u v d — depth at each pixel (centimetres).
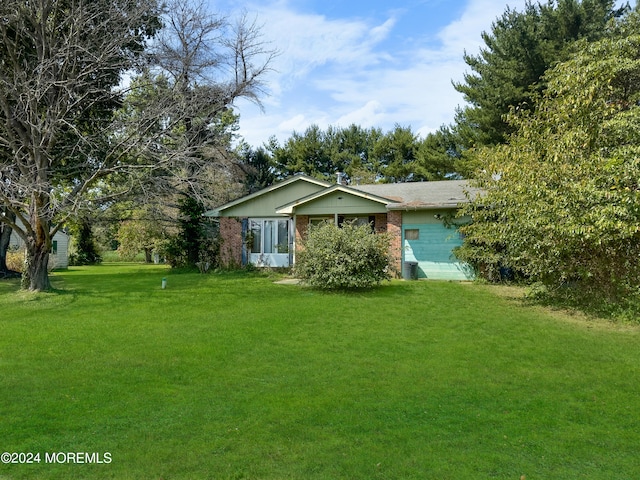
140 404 446
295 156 4062
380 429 393
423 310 966
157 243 2648
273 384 509
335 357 620
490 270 1445
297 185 1905
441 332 770
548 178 925
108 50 1343
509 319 880
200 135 1764
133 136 1380
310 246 1276
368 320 862
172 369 562
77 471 323
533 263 1021
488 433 387
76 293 1230
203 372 550
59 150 1468
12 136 1221
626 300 916
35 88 1233
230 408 437
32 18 1271
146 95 1515
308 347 670
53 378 525
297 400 459
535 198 927
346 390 489
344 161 4041
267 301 1082
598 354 641
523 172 980
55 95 1313
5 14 1230
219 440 369
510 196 991
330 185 1841
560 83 1034
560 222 868
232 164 2061
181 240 2220
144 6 1404
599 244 838
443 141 3036
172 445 361
